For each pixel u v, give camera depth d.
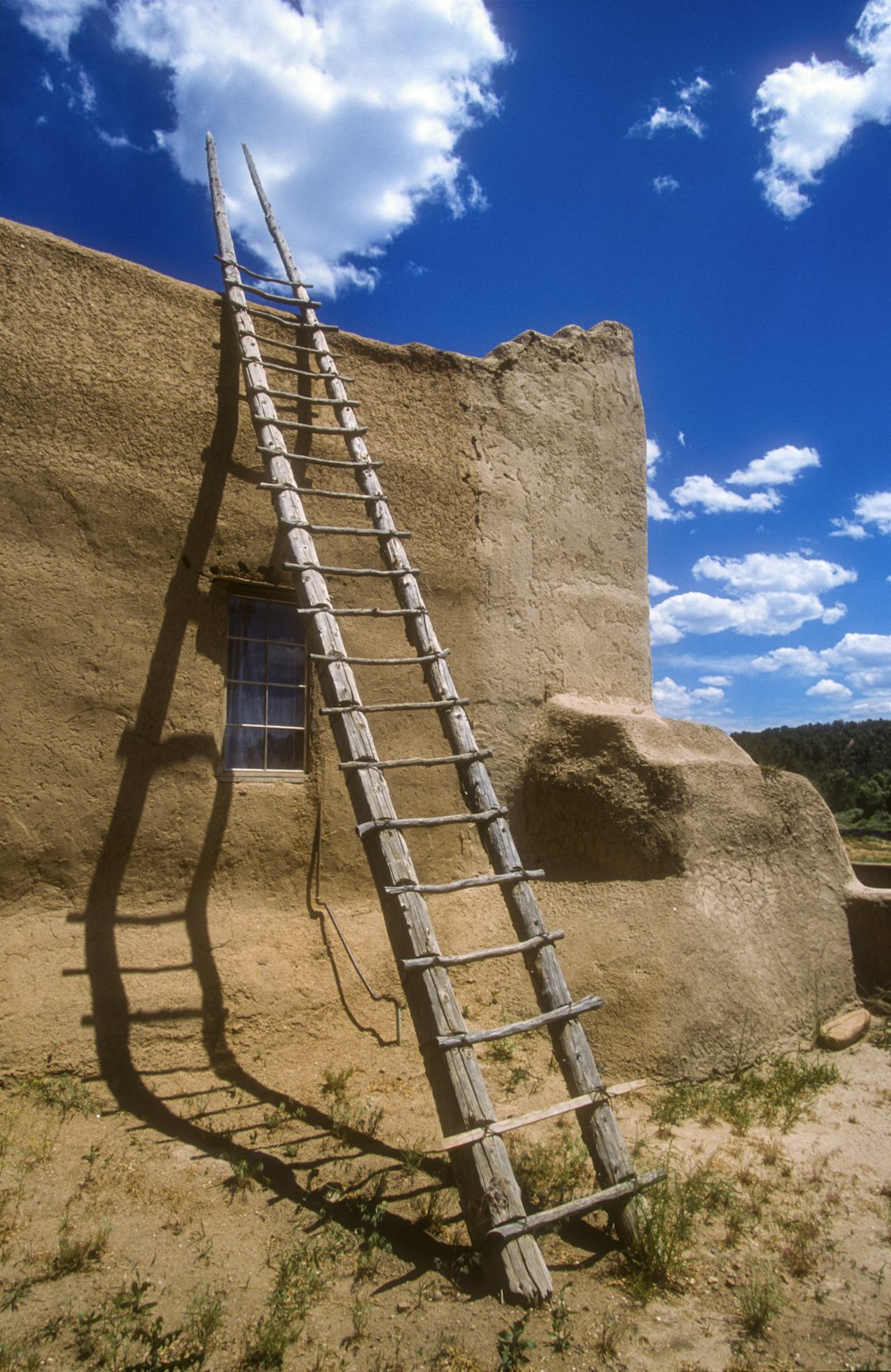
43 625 5.16
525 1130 4.88
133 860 5.37
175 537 5.74
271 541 6.14
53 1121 4.47
